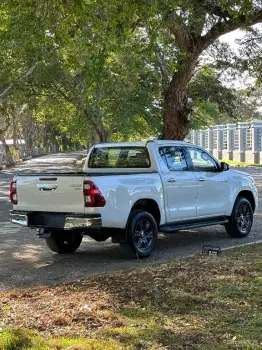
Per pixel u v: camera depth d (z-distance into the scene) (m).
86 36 11.56
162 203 10.39
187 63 17.84
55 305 6.74
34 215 9.84
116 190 9.49
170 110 18.89
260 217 15.31
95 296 7.09
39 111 44.25
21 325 6.03
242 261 8.89
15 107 49.88
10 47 19.73
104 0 9.62
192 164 11.20
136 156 10.77
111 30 10.73
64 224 9.40
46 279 8.59
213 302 6.73
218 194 11.54
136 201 9.85
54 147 102.12
